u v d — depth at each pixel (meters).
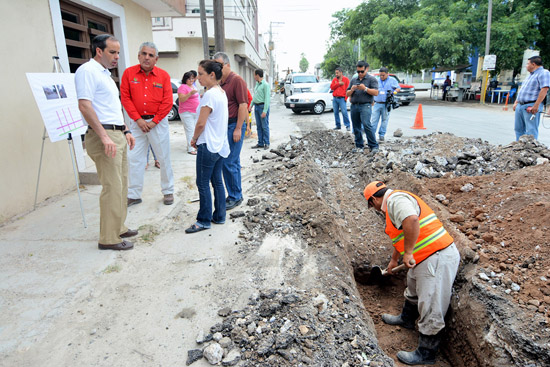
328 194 6.08
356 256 4.66
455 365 3.40
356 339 2.70
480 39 21.00
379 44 23.89
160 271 3.50
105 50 3.54
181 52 22.25
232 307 2.99
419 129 11.52
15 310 2.92
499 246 3.75
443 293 3.26
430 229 3.23
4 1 4.55
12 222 4.51
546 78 6.72
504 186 4.91
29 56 4.95
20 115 4.76
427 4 24.45
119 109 3.78
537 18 20.75
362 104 7.49
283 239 4.09
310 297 3.04
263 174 6.52
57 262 3.61
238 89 4.73
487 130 11.07
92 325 2.79
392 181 5.98
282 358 2.45
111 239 3.83
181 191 5.77
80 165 6.00
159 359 2.49
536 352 2.64
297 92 18.12
